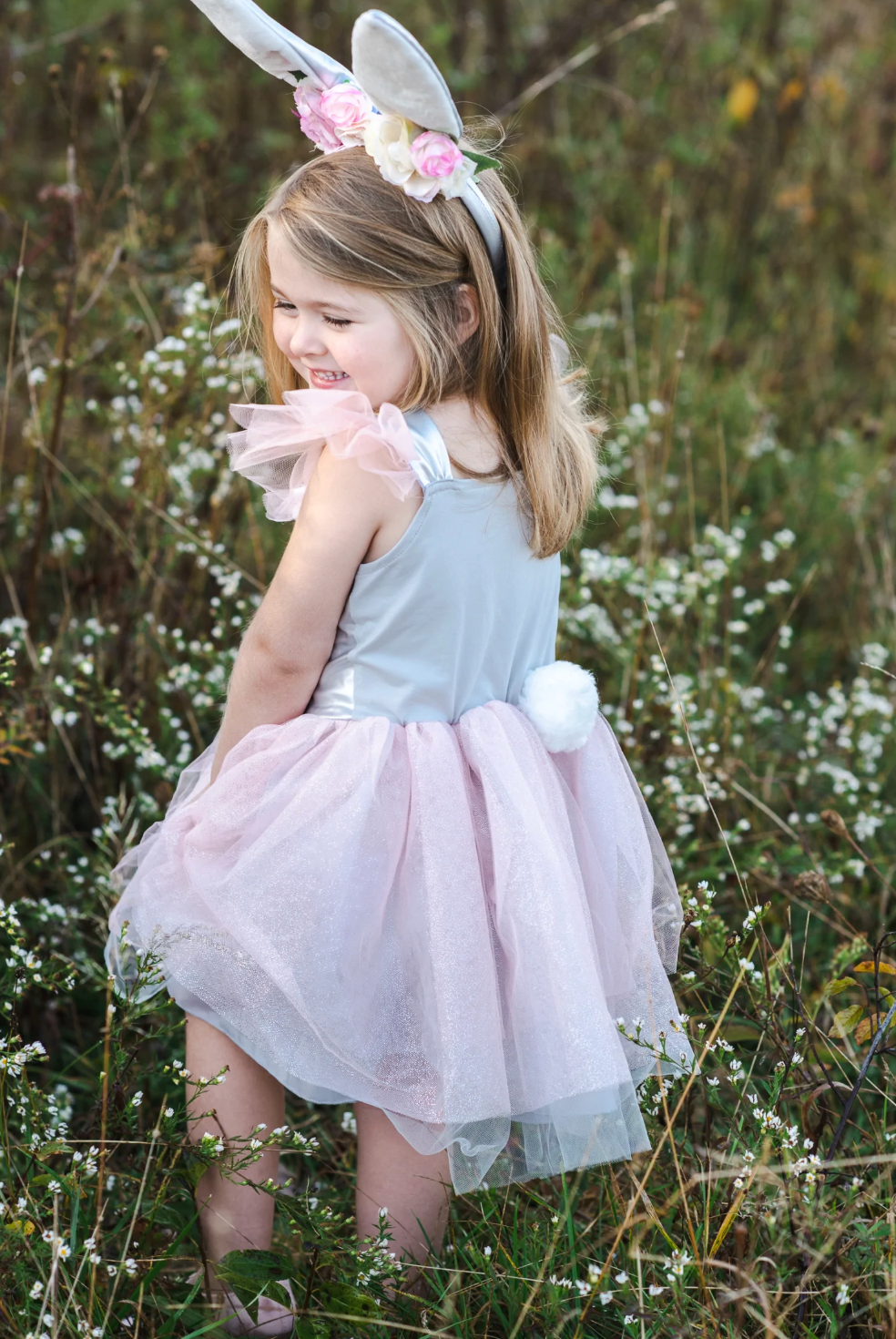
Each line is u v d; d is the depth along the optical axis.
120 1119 1.95
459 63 4.97
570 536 1.98
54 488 3.14
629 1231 1.94
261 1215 1.93
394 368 1.81
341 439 1.73
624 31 4.16
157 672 2.84
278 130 4.53
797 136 5.41
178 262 3.44
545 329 1.91
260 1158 1.93
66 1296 1.78
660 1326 1.71
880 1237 1.79
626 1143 1.86
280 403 2.08
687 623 3.33
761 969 2.44
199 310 2.88
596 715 1.98
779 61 5.46
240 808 1.85
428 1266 1.85
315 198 1.76
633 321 4.39
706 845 2.72
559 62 5.00
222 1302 1.88
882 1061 2.27
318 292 1.77
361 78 1.67
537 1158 1.92
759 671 3.38
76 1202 1.77
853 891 2.79
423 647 1.83
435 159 1.71
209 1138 1.78
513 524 1.88
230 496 3.05
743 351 4.60
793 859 2.67
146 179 3.64
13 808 2.69
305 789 1.82
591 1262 1.93
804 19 5.96
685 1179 1.96
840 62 5.85
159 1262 1.84
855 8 6.07
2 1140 1.88
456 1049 1.76
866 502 3.95
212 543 2.91
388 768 1.82
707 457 4.02
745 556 3.67
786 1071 1.93
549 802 1.88
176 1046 2.35
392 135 1.73
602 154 5.18
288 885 1.77
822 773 3.01
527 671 2.01
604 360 3.91
